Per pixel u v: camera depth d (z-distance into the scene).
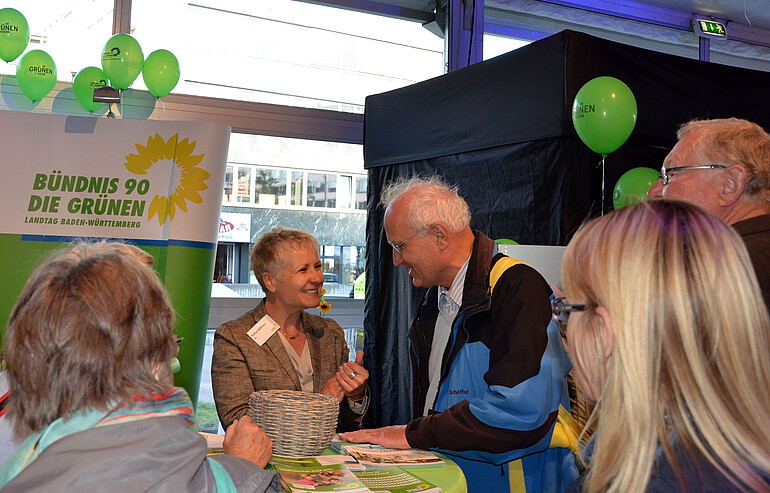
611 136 2.87
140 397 0.91
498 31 5.07
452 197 1.76
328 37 4.62
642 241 0.75
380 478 1.37
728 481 0.68
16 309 0.93
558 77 3.11
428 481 1.36
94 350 0.88
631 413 0.71
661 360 0.72
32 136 3.56
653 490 0.70
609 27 5.39
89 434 0.86
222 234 4.40
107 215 3.55
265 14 4.45
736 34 5.65
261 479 0.99
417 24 4.89
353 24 4.69
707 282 0.71
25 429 0.91
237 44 4.38
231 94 4.37
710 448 0.69
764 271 1.29
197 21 4.29
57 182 3.54
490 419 1.50
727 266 0.72
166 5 4.23
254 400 1.57
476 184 3.63
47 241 3.49
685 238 0.74
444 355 1.74
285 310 2.25
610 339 0.78
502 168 3.46
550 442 1.57
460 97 3.69
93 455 0.84
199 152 3.60
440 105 3.82
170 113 4.17
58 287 0.91
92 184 3.56
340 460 1.48
